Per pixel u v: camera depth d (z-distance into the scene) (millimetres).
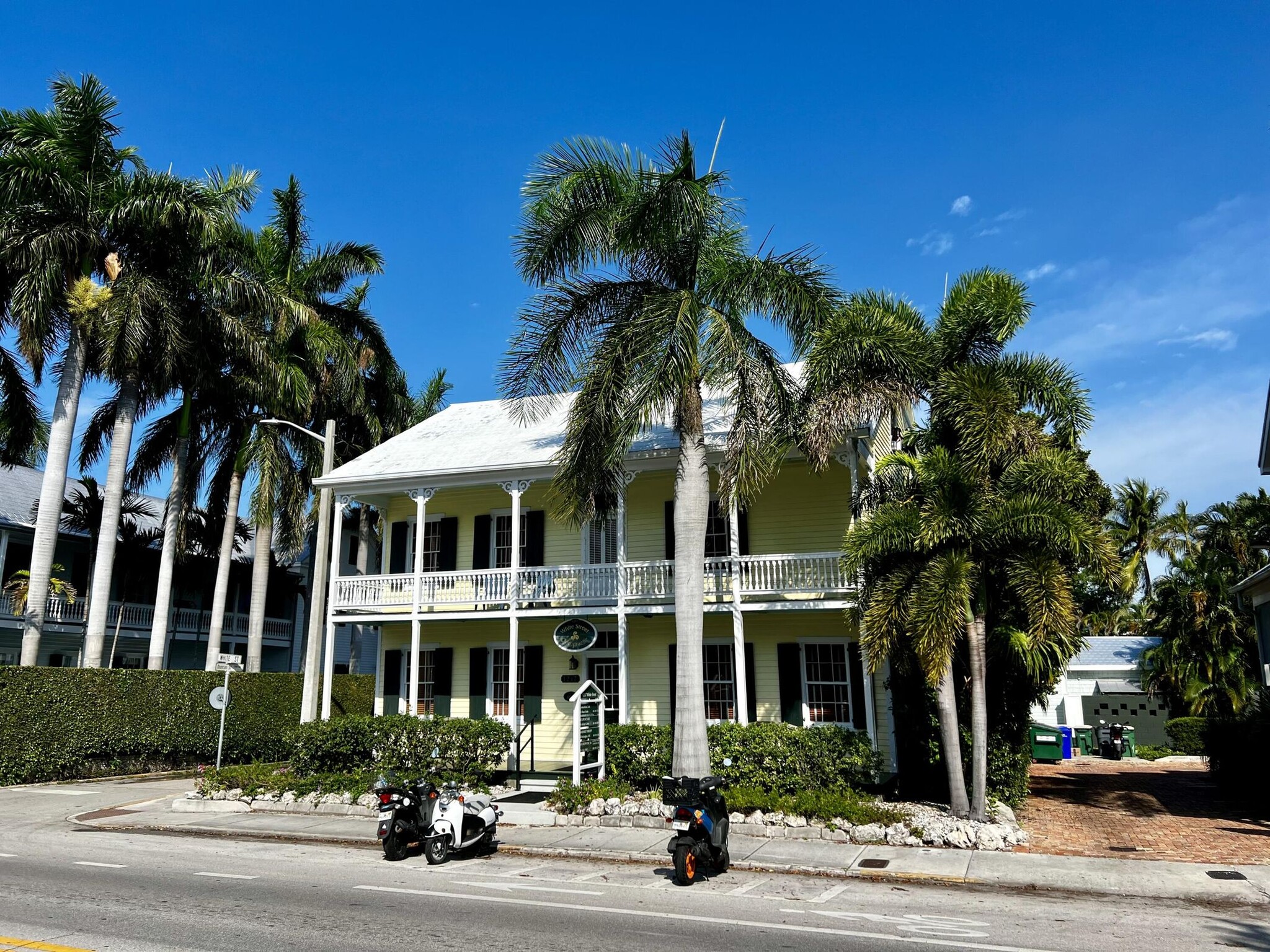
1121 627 46812
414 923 7844
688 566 14859
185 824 14312
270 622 41188
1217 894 9336
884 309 14570
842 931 7703
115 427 23750
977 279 14312
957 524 12406
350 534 39656
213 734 23766
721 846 10477
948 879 10086
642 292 15734
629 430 13836
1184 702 32062
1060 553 12547
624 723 17828
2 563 30031
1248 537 39719
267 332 28031
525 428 22844
